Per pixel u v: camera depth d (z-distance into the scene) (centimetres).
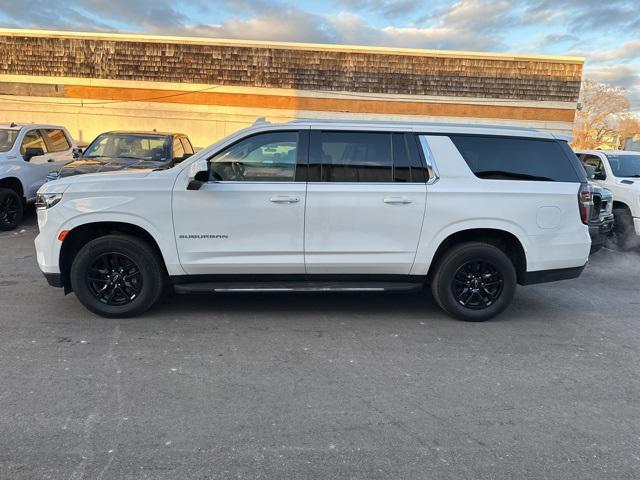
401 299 570
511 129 498
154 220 458
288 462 273
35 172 955
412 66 1537
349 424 311
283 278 482
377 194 467
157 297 480
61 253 467
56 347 413
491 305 497
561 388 366
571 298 600
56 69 1524
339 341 442
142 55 1514
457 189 473
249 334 452
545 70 1553
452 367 396
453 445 292
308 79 1531
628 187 887
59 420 307
